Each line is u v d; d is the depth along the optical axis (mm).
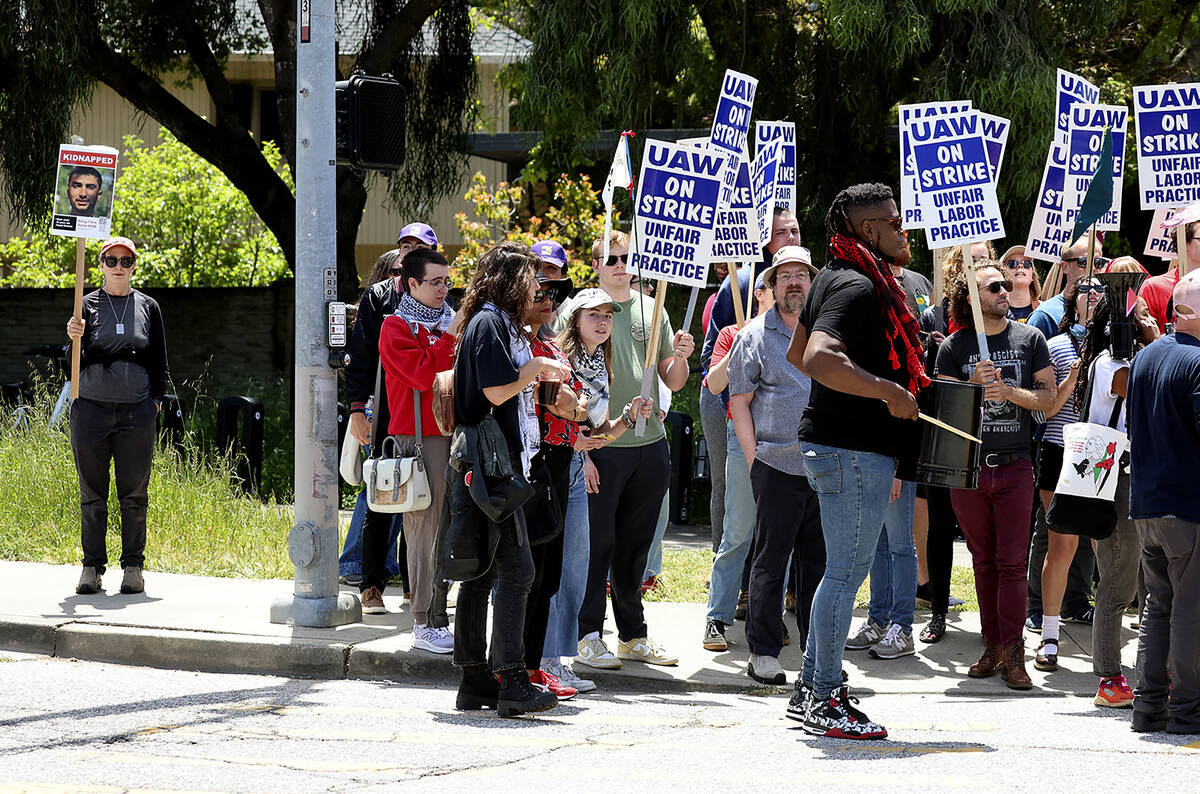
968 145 9453
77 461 11203
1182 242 10305
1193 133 11453
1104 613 8695
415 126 23609
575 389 8648
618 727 7824
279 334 24422
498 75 27016
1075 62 20016
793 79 19969
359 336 10438
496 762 6883
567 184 23000
